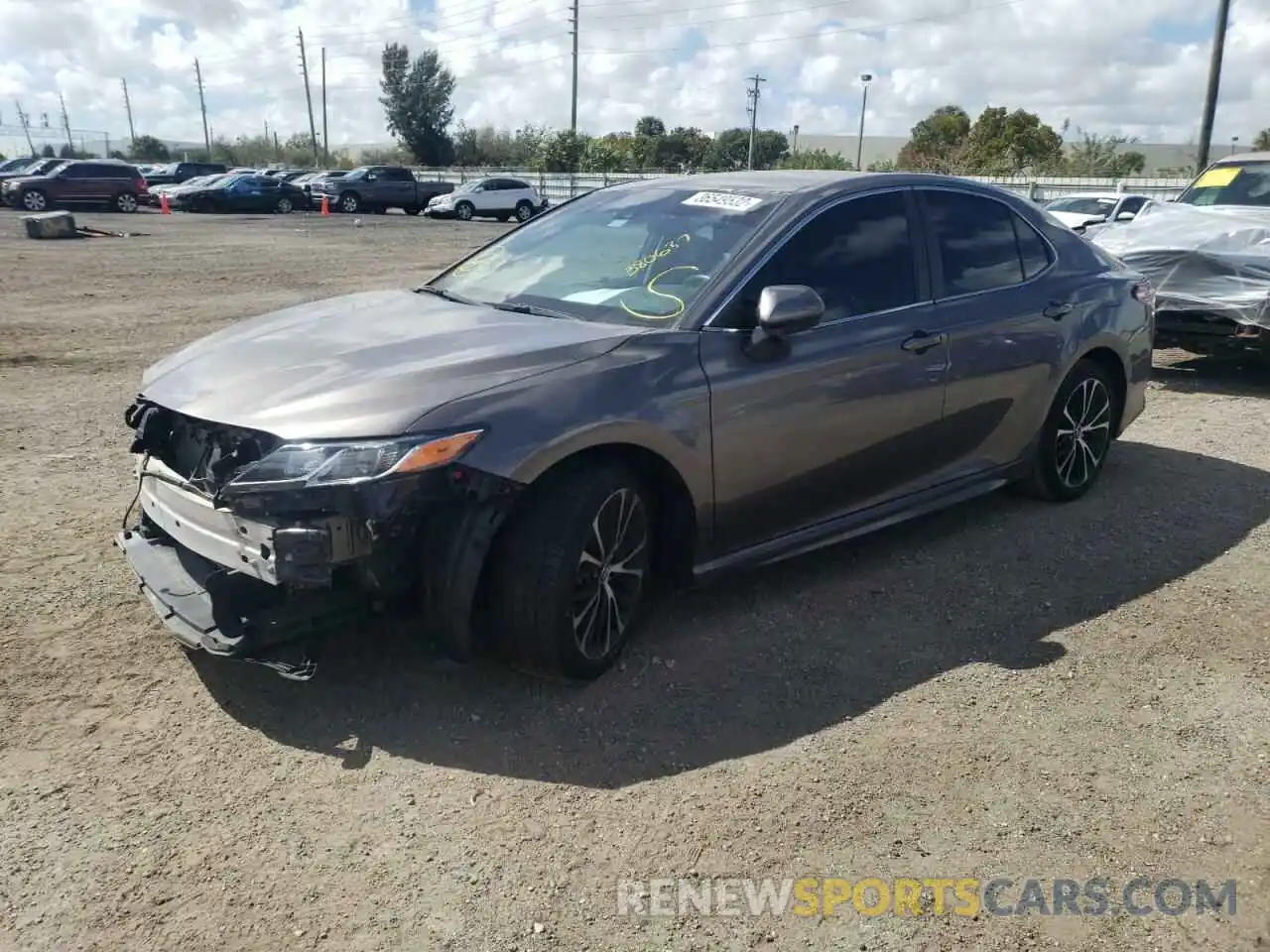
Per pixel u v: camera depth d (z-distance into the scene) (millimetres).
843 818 2879
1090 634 4004
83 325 11375
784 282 4012
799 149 79375
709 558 3857
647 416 3449
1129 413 5742
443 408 3119
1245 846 2789
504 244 4828
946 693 3547
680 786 3016
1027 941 2451
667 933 2463
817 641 3912
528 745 3203
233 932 2445
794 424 3928
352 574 3115
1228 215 8758
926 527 5137
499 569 3291
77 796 2924
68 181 34906
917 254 4551
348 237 26422
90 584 4285
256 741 3207
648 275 4059
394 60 72562
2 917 2475
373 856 2709
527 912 2523
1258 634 4023
